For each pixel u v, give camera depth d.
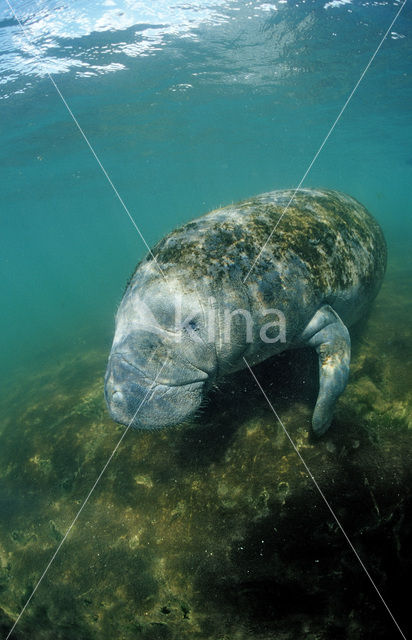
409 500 1.41
